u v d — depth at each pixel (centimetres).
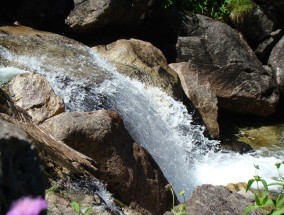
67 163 466
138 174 567
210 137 942
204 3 1204
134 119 771
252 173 849
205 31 1117
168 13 1102
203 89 979
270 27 1178
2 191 164
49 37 882
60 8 995
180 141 829
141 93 823
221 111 1112
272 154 953
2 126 177
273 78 1144
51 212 371
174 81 908
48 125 539
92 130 536
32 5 992
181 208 351
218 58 1098
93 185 458
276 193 755
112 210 436
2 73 727
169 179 748
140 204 557
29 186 170
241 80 1095
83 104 736
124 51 909
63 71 784
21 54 799
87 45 977
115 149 547
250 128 1073
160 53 944
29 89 636
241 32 1189
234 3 1191
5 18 982
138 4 1015
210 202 400
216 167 852
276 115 1141
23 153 170
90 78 785
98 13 977
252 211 395
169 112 847
